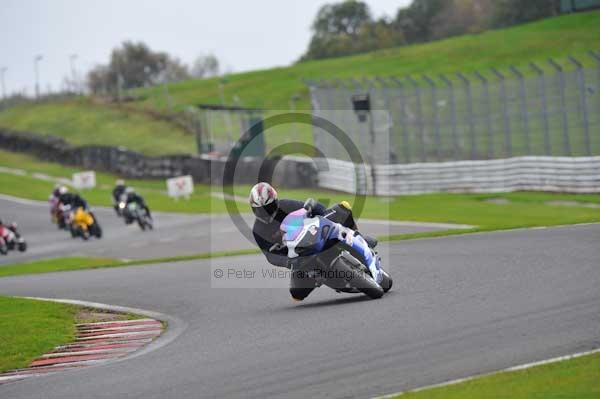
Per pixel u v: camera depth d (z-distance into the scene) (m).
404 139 123.31
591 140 102.88
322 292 42.38
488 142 115.75
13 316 42.16
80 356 33.34
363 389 23.58
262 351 29.67
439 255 50.03
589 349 25.09
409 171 119.81
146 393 25.78
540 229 60.00
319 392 23.75
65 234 124.75
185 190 152.62
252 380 25.84
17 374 31.44
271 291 44.69
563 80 105.12
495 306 32.41
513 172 112.12
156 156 186.62
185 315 40.06
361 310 34.78
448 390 22.64
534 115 109.50
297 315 35.84
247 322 35.91
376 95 125.50
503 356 25.34
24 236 127.56
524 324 28.91
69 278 63.16
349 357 27.16
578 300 31.81
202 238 97.19
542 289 34.84
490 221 85.81
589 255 42.66
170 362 29.97
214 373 27.33
